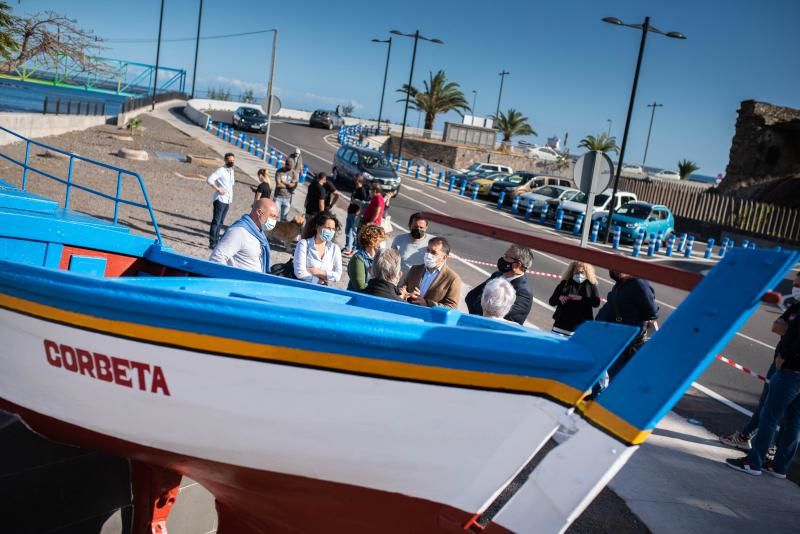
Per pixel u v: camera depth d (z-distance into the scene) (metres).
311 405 3.10
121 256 5.34
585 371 2.92
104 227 5.21
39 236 4.96
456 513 3.37
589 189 10.02
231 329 2.98
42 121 27.62
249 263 6.07
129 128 36.06
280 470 3.41
